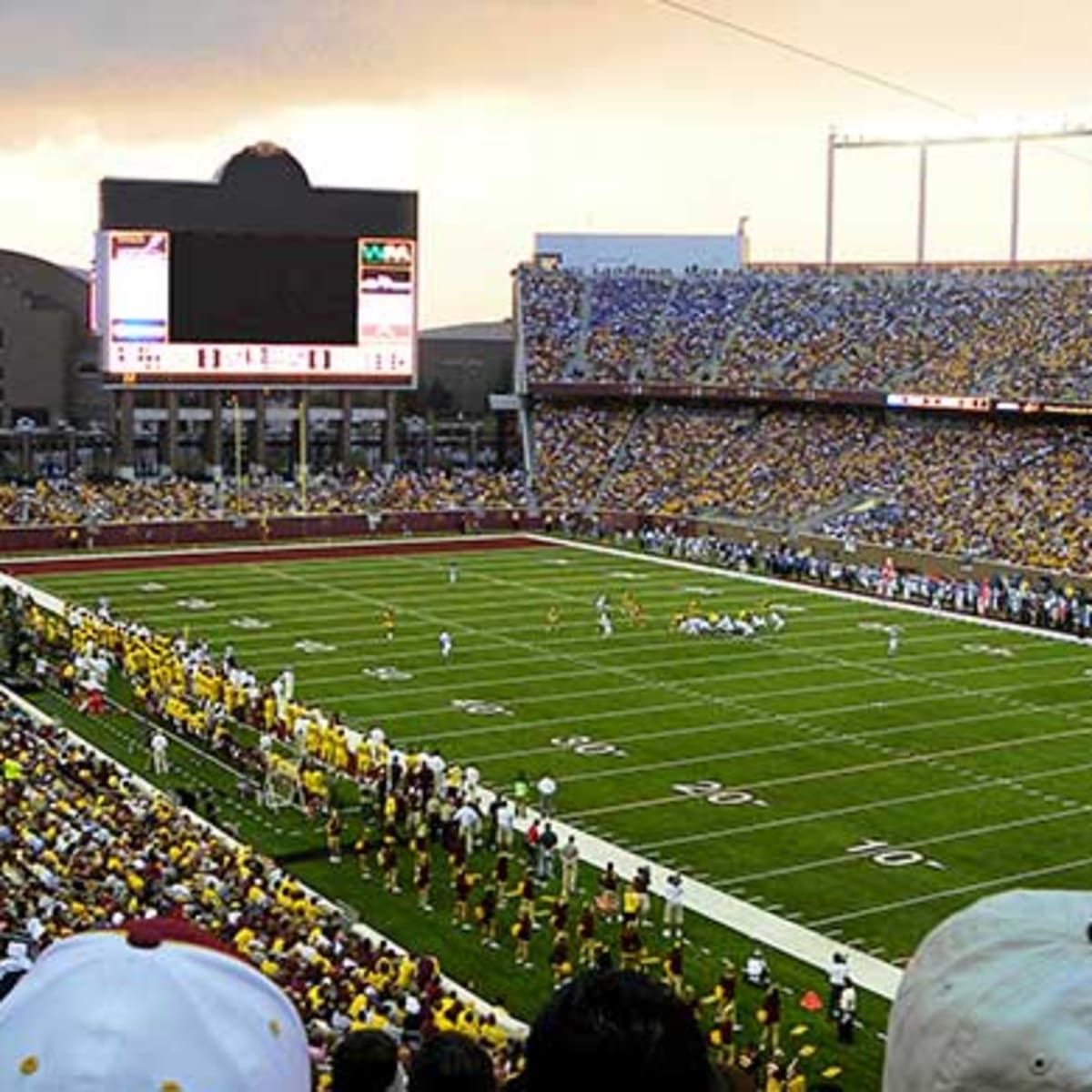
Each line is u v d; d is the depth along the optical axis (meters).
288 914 23.59
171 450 83.56
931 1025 2.83
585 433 86.44
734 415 84.50
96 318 75.50
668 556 71.56
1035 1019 2.73
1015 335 78.12
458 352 106.25
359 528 77.44
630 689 43.47
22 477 84.25
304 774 32.91
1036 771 35.81
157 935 3.35
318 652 47.81
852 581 63.12
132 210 74.75
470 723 39.41
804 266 95.75
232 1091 3.11
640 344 88.38
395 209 78.56
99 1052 3.07
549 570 66.38
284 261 77.12
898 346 81.56
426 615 54.44
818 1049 21.64
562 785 34.22
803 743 37.91
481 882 28.62
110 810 27.83
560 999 3.00
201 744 37.91
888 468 75.38
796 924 26.34
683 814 32.25
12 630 46.50
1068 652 50.06
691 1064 2.92
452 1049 3.73
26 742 32.75
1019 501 68.81
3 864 22.66
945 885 28.19
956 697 43.16
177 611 54.88
